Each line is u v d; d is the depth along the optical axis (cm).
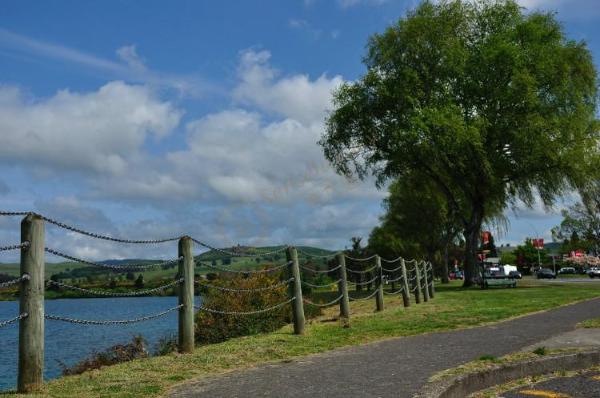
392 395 596
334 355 884
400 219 5809
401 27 3588
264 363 832
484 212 3894
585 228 9794
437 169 3697
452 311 1581
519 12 3634
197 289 1478
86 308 4384
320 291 2838
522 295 2348
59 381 714
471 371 706
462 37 3641
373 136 3588
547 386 718
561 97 3375
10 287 679
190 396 620
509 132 3362
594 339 966
